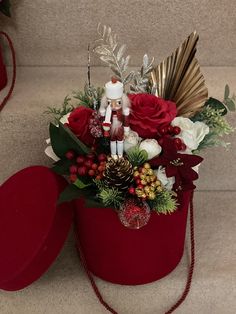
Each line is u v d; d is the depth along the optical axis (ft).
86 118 2.21
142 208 2.08
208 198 3.33
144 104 2.21
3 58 3.44
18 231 2.48
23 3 3.21
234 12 3.22
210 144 2.44
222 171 3.28
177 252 2.67
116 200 2.10
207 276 2.69
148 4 3.21
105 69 3.41
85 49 3.39
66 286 2.70
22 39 3.36
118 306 2.65
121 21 3.28
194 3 3.20
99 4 3.22
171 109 2.24
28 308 2.69
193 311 2.74
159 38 3.35
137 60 3.43
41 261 2.41
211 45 3.36
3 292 2.72
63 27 3.31
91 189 2.24
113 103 2.10
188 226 3.07
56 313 2.70
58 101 3.04
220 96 3.03
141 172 2.11
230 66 3.45
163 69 2.44
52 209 2.41
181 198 2.23
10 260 2.43
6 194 2.68
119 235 2.37
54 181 2.51
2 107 2.99
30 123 3.00
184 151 2.20
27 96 3.12
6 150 3.10
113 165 2.06
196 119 2.45
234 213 3.18
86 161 2.18
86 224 2.46
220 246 2.91
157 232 2.38
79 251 2.78
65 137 2.17
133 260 2.49
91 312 2.69
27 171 2.69
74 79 3.30
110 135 2.13
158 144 2.17
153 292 2.64
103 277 2.66
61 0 3.20
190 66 2.38
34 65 3.46
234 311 2.75
